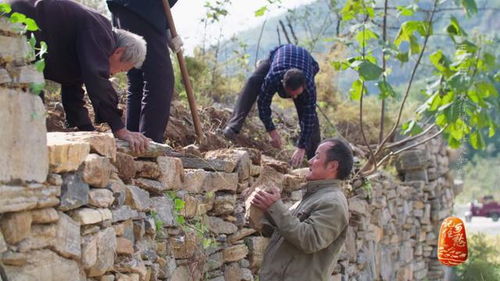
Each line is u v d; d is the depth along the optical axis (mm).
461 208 33500
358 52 7453
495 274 12531
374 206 8562
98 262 3520
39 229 3150
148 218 4160
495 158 36688
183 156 4973
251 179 5680
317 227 4059
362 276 8148
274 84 6523
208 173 4996
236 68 9750
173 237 4508
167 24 5559
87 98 6395
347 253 7629
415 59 8797
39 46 4082
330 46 10953
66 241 3283
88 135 3623
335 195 4195
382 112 9383
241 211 5395
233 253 5234
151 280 4172
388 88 7375
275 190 4148
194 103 6000
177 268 4578
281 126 8750
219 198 5121
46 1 4074
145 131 5199
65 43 4148
